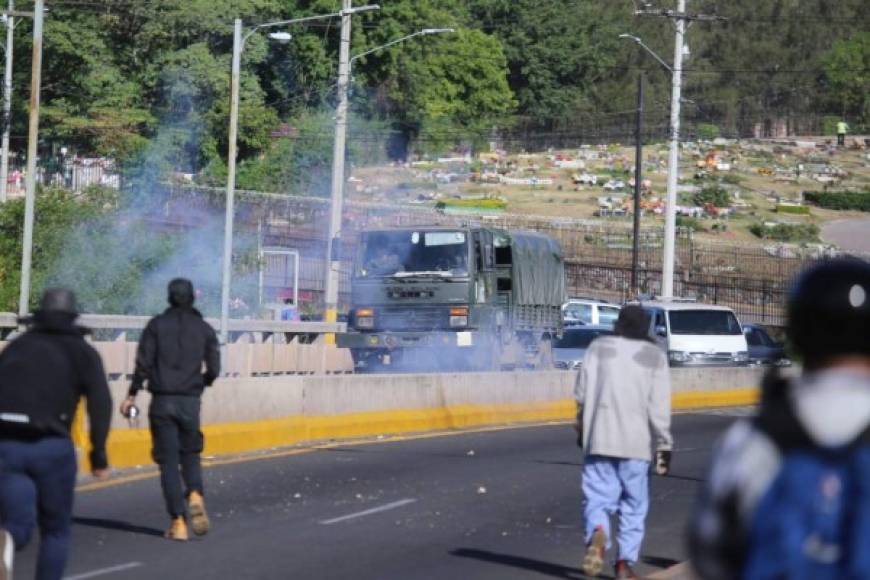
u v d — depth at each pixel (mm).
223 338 56781
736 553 6148
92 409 15500
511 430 43844
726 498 6191
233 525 23656
